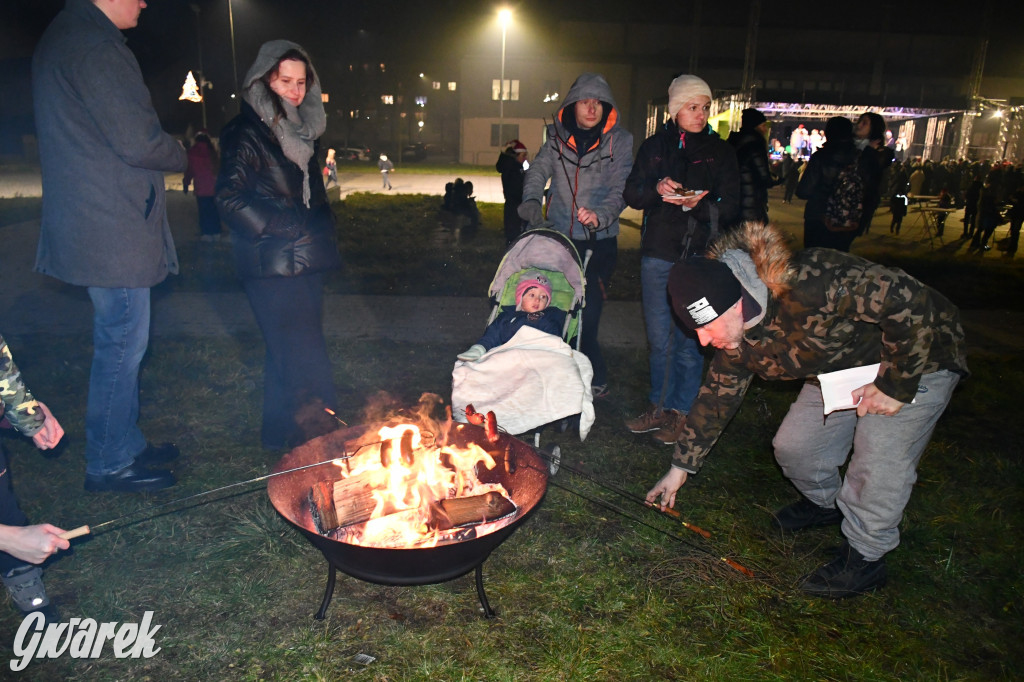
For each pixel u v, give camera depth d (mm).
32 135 37188
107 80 3236
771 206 23844
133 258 3531
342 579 3279
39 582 2844
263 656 2820
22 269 9539
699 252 4359
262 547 3480
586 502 3977
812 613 3139
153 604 3092
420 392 5465
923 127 36781
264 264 3895
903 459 2926
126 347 3721
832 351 2732
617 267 10625
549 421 3947
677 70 46844
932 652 2936
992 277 10625
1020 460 4574
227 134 3754
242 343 6457
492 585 3271
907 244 14828
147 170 3545
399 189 27531
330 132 63094
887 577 3371
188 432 4695
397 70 59594
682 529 3742
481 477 3275
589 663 2818
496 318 4562
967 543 3707
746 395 5551
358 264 10555
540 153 4949
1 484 2559
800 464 3484
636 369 6121
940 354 2766
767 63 46625
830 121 6422
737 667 2818
